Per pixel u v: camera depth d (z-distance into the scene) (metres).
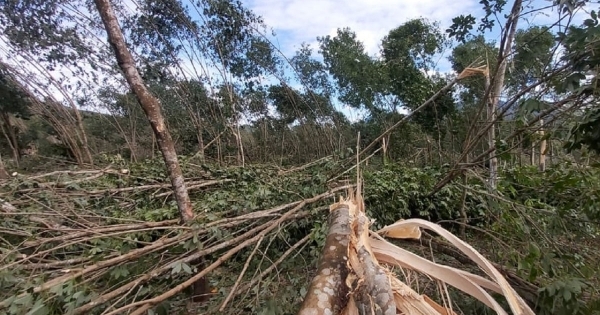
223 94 9.09
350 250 1.58
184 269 2.18
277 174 5.11
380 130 12.06
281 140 10.56
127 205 4.11
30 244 2.50
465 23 3.55
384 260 1.60
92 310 2.02
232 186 4.62
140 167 5.25
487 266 1.33
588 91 2.39
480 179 3.45
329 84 13.38
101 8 2.63
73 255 2.95
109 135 11.62
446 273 1.42
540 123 3.23
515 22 3.67
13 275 2.20
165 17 9.11
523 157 4.84
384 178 4.50
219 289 2.62
